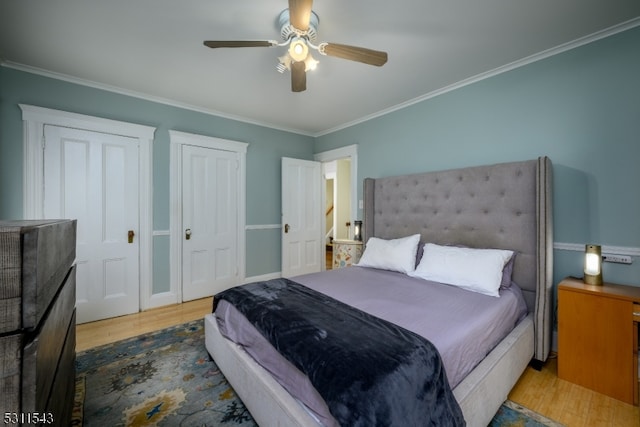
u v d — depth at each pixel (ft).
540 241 6.59
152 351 7.27
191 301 11.34
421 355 3.67
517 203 7.37
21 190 8.22
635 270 6.17
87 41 6.94
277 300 5.72
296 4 4.43
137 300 10.14
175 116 10.99
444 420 3.42
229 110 11.78
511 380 5.35
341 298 6.03
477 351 4.76
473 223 8.25
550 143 7.32
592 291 5.72
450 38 6.76
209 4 5.65
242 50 7.32
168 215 10.88
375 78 8.80
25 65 8.11
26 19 6.09
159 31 6.54
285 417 3.81
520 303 6.70
